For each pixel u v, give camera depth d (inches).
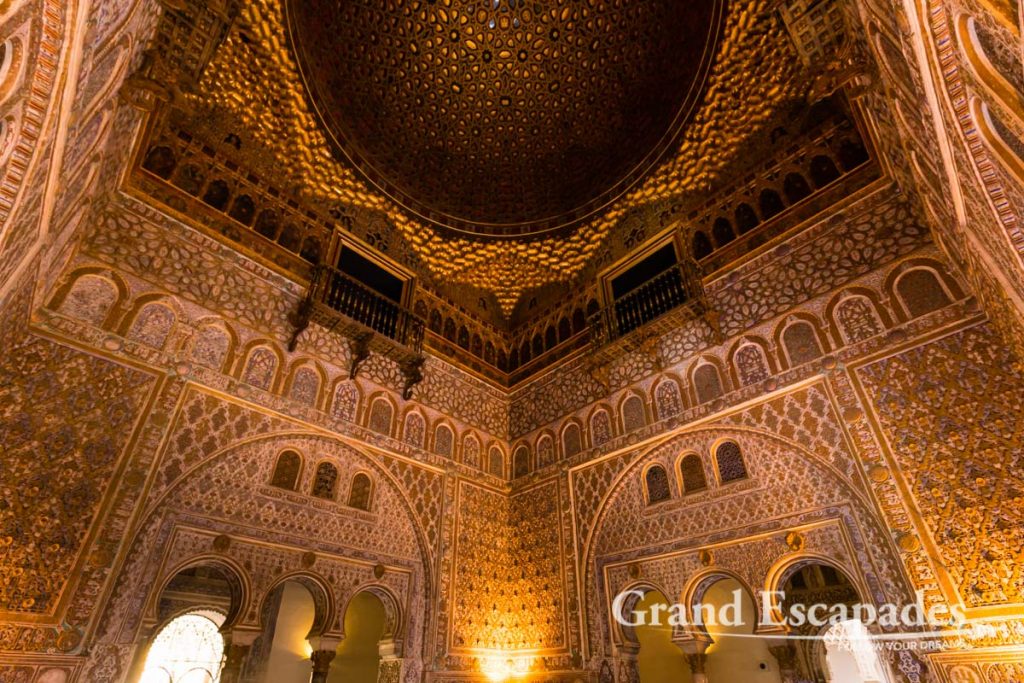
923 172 155.1
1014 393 158.6
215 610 343.0
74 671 149.7
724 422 228.5
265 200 269.1
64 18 72.1
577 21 308.7
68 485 164.7
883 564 167.3
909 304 192.1
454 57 319.6
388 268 317.1
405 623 235.0
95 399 179.3
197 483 194.9
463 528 278.1
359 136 307.3
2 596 143.6
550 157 349.7
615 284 317.4
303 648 320.2
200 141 247.9
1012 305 126.3
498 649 262.1
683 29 278.4
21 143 79.9
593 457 274.4
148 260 211.2
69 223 155.3
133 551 171.3
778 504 199.3
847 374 198.2
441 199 346.9
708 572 208.8
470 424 314.2
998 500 151.7
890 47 124.7
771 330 228.8
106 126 145.6
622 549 242.2
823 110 250.1
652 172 307.7
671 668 313.9
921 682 149.8
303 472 229.1
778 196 255.0
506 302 379.2
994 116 78.7
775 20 239.3
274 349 240.2
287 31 255.4
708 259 268.5
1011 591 142.1
